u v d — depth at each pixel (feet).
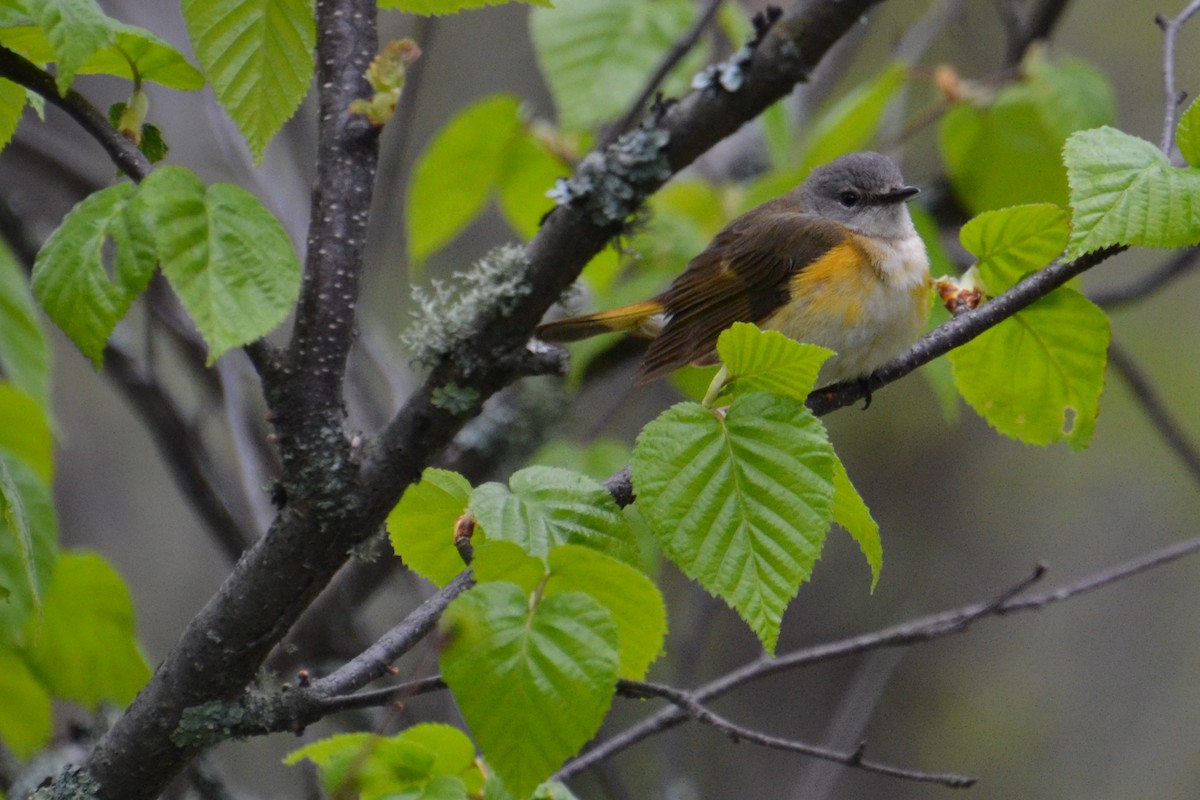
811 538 15.02
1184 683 56.03
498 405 37.96
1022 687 56.44
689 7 31.58
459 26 55.06
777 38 19.69
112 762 17.02
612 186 18.99
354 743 16.83
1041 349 22.24
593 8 31.37
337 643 33.17
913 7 55.42
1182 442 35.19
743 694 54.19
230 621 16.69
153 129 16.70
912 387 60.18
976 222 21.57
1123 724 55.36
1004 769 54.90
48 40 14.44
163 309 36.11
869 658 36.78
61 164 39.01
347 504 16.57
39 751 28.40
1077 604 57.98
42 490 22.80
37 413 25.38
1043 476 59.47
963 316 21.35
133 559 47.75
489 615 13.93
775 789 51.39
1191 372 56.75
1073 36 58.49
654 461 15.31
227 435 39.81
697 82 19.83
